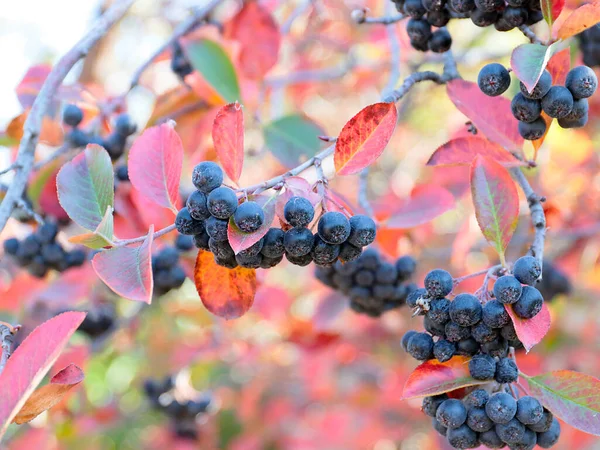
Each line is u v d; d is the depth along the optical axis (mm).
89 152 372
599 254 649
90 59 861
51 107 499
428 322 341
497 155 394
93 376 1002
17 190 417
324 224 324
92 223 366
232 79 502
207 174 321
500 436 329
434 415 346
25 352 326
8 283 596
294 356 851
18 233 555
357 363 857
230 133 349
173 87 524
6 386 323
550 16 346
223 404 929
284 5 850
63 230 501
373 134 350
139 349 899
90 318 555
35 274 497
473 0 361
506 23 359
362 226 330
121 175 474
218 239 326
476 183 360
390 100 395
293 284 900
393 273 435
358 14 419
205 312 775
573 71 348
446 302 337
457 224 828
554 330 708
